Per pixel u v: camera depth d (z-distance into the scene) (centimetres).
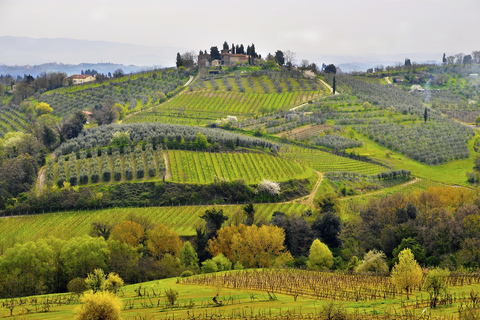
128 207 13088
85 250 8181
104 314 3797
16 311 5094
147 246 9838
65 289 7919
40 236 11381
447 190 12350
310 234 10869
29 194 13188
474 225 8806
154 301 5419
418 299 4888
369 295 5384
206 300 5350
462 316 3922
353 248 9881
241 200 13912
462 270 6975
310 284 6219
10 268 7750
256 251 9069
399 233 9012
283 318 4369
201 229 11338
